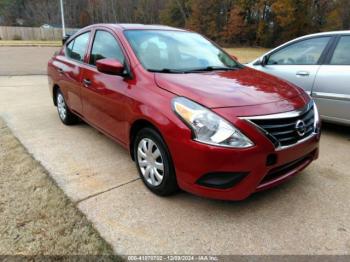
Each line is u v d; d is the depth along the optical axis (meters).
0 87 8.23
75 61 4.21
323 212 2.63
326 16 38.97
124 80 3.07
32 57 17.05
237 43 45.69
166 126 2.46
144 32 3.51
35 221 2.45
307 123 2.68
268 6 41.88
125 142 3.18
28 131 4.57
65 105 4.67
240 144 2.26
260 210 2.65
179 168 2.46
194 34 4.01
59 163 3.50
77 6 55.22
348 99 4.06
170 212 2.61
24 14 53.72
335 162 3.60
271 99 2.56
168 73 2.93
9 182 3.04
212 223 2.48
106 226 2.43
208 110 2.33
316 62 4.48
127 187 2.99
